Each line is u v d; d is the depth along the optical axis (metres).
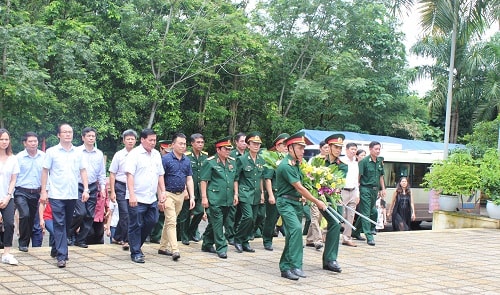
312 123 29.48
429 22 16.97
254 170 9.08
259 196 9.18
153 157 7.88
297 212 7.33
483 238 11.61
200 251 8.88
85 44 20.70
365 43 28.00
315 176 7.42
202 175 8.57
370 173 10.29
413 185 18.78
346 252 9.36
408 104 28.89
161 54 22.86
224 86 26.64
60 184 7.23
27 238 8.20
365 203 10.24
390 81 28.05
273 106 26.72
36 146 8.23
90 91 19.83
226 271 7.42
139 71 22.61
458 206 15.05
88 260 7.73
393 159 18.36
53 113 19.83
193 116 25.39
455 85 28.94
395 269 8.02
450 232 12.47
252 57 25.28
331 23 26.95
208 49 24.64
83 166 7.70
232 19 24.02
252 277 7.12
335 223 7.68
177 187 8.18
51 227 8.52
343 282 7.05
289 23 27.12
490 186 13.67
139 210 7.70
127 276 6.85
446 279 7.48
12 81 17.34
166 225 8.11
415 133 28.42
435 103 29.08
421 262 8.66
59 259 7.16
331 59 25.80
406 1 16.86
